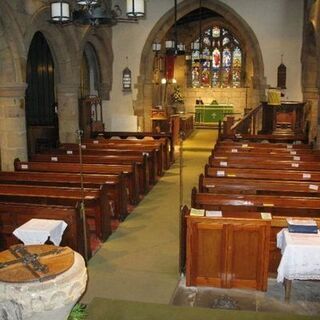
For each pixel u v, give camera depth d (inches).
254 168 315.0
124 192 312.7
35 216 234.8
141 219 313.0
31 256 118.6
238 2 574.2
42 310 106.9
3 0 333.4
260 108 548.7
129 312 184.1
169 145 499.8
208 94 864.9
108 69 599.8
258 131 550.0
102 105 613.3
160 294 204.2
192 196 234.1
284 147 406.6
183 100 863.7
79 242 234.1
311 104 535.5
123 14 581.6
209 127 831.7
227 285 207.5
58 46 466.6
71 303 113.7
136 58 601.6
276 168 329.4
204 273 209.0
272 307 191.3
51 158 375.9
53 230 214.7
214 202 232.2
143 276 224.2
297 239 192.4
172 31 793.6
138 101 609.6
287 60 573.9
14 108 368.2
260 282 204.2
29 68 523.2
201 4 583.8
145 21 591.8
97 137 536.4
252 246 202.2
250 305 193.2
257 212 215.6
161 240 274.4
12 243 243.9
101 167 338.0
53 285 107.9
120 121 609.3
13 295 105.7
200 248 205.9
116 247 263.0
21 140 375.6
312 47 531.2
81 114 530.3
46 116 532.7
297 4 559.5
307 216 227.0
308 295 200.5
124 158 370.3
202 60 633.0
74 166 341.4
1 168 382.6
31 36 387.2
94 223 282.2
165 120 631.2
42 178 307.0
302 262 188.4
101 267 235.3
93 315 181.2
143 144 446.0
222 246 204.2
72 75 489.4
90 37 551.5
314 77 544.4
